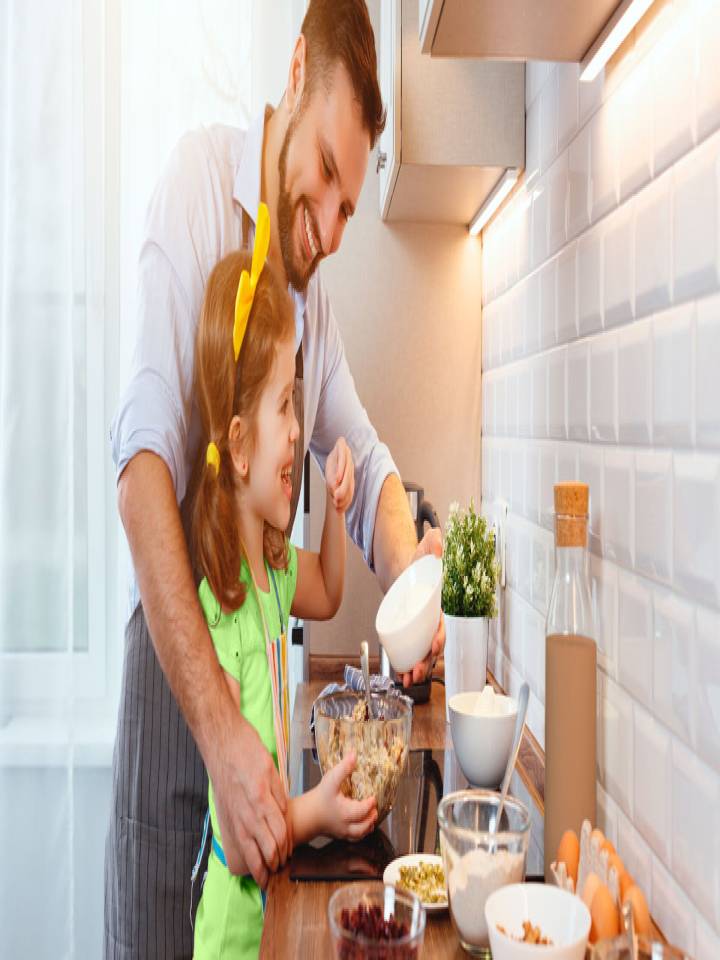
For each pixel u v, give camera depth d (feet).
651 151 2.44
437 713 4.57
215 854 3.38
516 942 1.89
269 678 3.65
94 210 5.52
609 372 2.87
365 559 5.52
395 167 4.29
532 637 4.18
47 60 5.42
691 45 2.14
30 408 5.49
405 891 2.16
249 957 3.24
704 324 2.07
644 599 2.51
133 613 4.52
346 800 2.95
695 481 2.13
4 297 5.46
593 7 2.54
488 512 5.62
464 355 5.92
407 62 4.20
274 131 4.86
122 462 4.11
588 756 2.67
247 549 4.04
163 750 4.41
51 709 5.57
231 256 4.29
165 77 5.52
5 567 5.49
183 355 4.42
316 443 5.60
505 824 2.58
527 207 4.27
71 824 5.58
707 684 2.05
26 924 5.56
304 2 5.62
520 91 4.23
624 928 1.96
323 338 5.33
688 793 2.17
